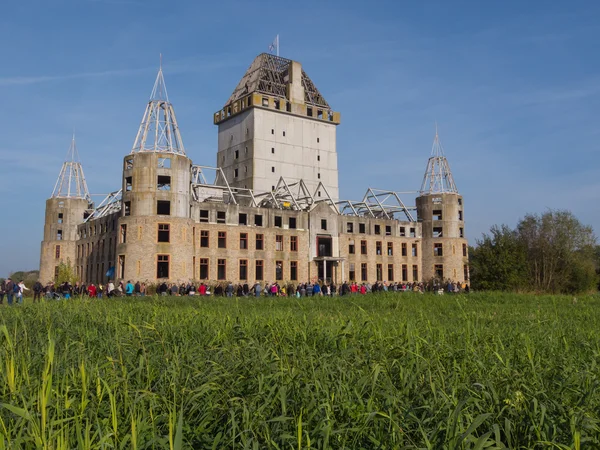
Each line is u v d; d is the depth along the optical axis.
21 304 28.30
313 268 83.69
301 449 6.40
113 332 14.53
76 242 92.44
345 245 88.00
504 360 10.93
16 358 9.43
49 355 7.44
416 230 97.81
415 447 6.30
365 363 10.30
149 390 8.34
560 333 15.40
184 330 14.40
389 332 13.71
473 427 6.09
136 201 68.00
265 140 108.06
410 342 11.51
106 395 7.97
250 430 6.69
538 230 80.00
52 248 92.56
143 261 66.75
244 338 12.72
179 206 69.38
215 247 75.12
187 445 6.88
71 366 9.53
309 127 114.12
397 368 9.87
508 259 67.44
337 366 9.56
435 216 98.00
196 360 10.41
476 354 11.03
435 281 83.81
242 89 115.12
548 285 72.62
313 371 8.95
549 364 10.32
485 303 35.28
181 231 69.00
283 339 12.82
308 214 84.88
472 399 7.64
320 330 13.63
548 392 8.60
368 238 90.88
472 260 71.44
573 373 9.52
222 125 116.06
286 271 81.12
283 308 30.44
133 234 67.38
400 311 27.75
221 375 8.88
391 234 94.38
